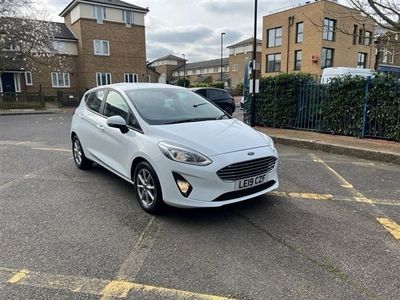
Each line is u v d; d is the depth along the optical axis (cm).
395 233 360
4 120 1627
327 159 704
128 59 3403
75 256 316
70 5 3161
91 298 257
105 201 459
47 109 2411
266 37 3909
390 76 820
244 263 302
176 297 257
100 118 530
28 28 2383
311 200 457
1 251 326
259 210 422
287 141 868
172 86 557
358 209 427
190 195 366
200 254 319
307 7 3372
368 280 276
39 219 400
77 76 3294
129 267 298
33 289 267
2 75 2961
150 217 404
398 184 530
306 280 276
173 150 375
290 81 1040
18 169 629
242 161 371
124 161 453
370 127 864
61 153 772
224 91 1581
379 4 802
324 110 955
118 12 3272
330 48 3394
